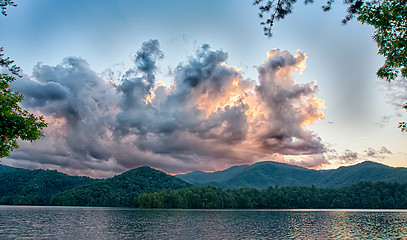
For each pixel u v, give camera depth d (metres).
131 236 77.19
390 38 18.55
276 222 127.69
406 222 134.88
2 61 21.59
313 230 98.50
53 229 89.44
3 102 18.98
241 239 75.12
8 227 91.50
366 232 95.06
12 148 19.41
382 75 20.09
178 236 78.31
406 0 16.94
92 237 74.44
